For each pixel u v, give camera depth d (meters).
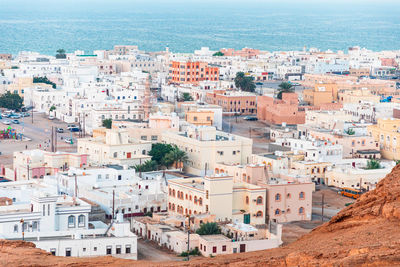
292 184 189.50
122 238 151.00
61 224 158.38
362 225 91.62
